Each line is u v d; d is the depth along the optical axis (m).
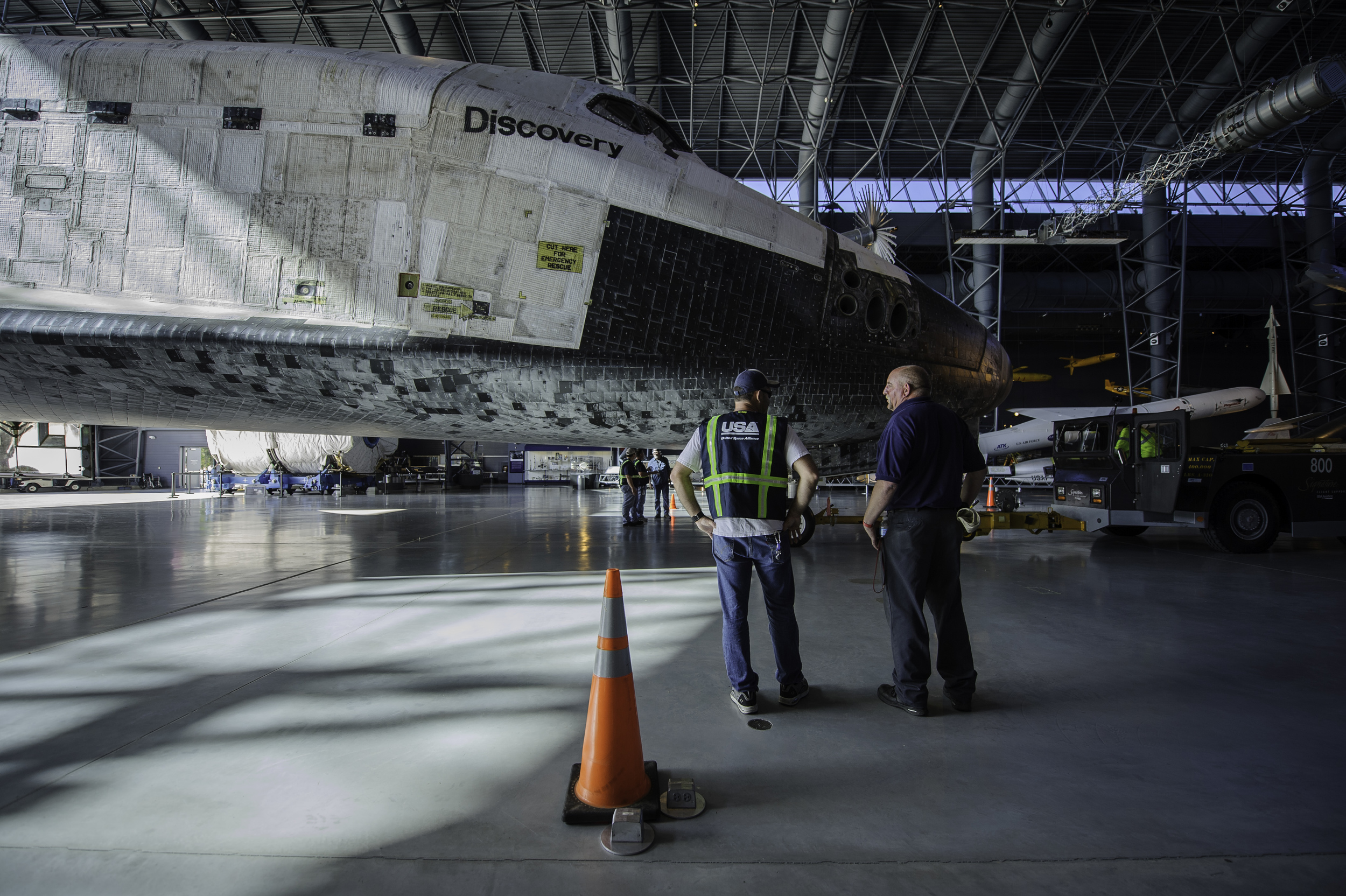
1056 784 2.05
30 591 5.10
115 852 1.64
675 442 6.29
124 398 5.81
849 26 18.77
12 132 5.27
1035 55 20.33
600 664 1.93
